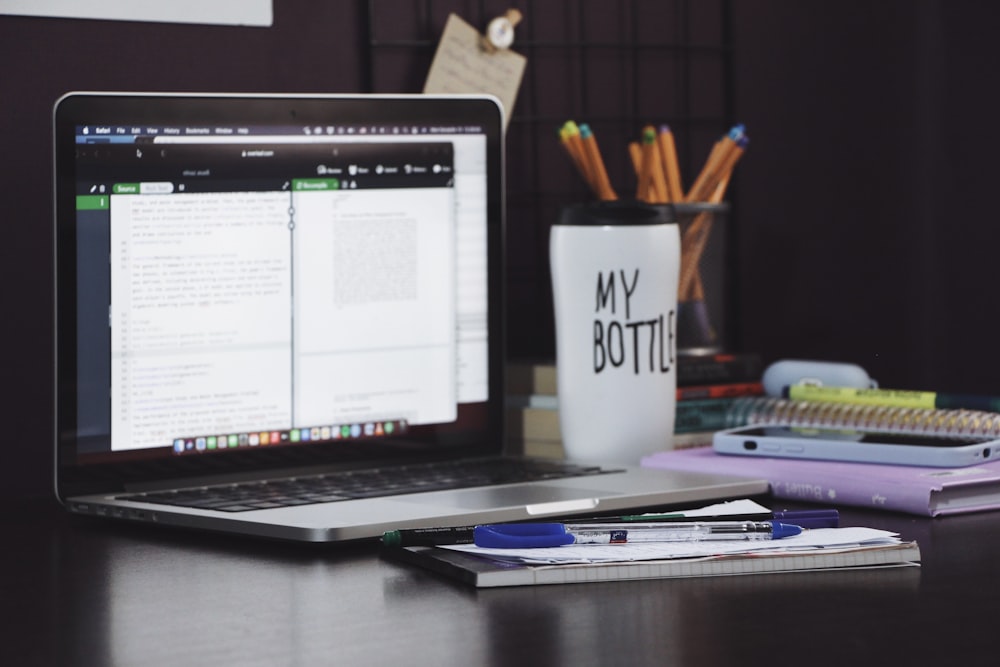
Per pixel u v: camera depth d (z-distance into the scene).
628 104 1.47
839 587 0.72
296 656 0.60
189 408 1.05
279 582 0.76
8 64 1.16
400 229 1.14
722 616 0.66
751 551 0.76
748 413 1.23
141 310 1.04
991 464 1.00
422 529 0.81
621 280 1.13
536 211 1.42
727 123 1.54
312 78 1.30
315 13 1.30
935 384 1.69
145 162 1.04
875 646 0.61
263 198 1.08
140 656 0.61
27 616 0.69
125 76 1.21
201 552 0.86
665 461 1.10
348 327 1.12
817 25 1.59
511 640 0.62
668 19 1.50
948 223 1.69
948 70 1.68
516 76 1.38
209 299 1.06
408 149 1.14
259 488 1.03
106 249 1.02
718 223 1.33
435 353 1.17
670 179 1.34
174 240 1.05
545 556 0.75
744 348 1.56
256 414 1.08
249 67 1.27
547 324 1.43
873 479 0.96
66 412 1.00
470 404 1.18
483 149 1.18
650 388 1.14
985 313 1.70
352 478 1.08
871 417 1.15
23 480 1.19
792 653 0.60
